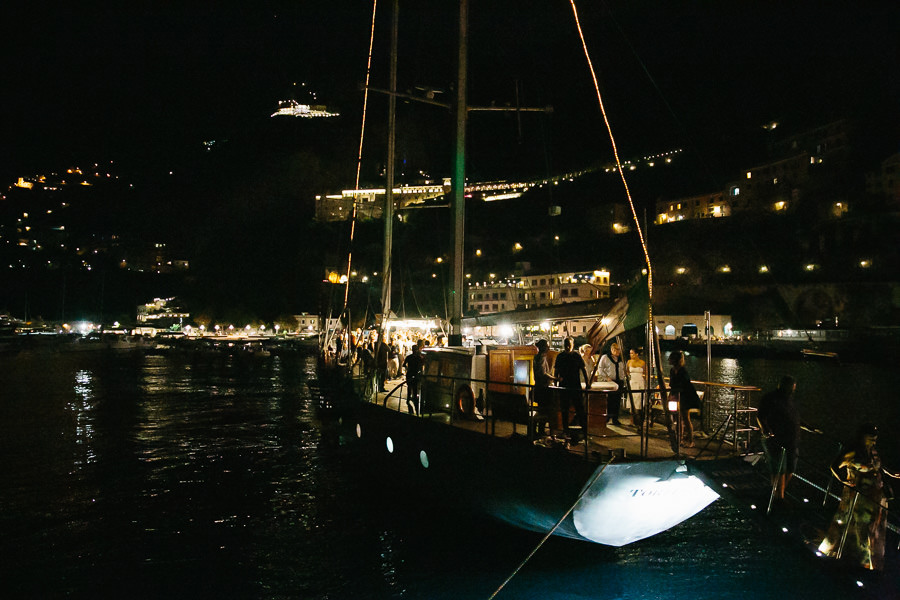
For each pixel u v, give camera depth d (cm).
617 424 1184
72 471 1872
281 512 1430
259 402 3769
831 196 9825
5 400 3778
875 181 9306
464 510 1199
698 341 8488
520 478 994
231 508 1467
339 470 1862
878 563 868
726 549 1186
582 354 1246
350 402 1842
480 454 1091
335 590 1004
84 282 17225
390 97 2003
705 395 1224
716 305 9619
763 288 9181
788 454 884
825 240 9456
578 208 13688
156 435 2544
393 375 1994
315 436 2514
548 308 1440
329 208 15612
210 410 3375
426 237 11812
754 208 10994
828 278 8800
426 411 1393
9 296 15800
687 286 9994
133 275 18350
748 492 841
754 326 9094
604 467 857
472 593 987
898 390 4262
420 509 1398
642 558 1145
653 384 1194
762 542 1230
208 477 1791
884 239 8694
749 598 959
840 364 6375
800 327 8531
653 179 13775
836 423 2873
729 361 7231
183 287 17225
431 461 1269
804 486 1348
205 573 1077
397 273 8544
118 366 7119
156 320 15750
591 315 1330
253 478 1772
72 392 4266
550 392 1012
